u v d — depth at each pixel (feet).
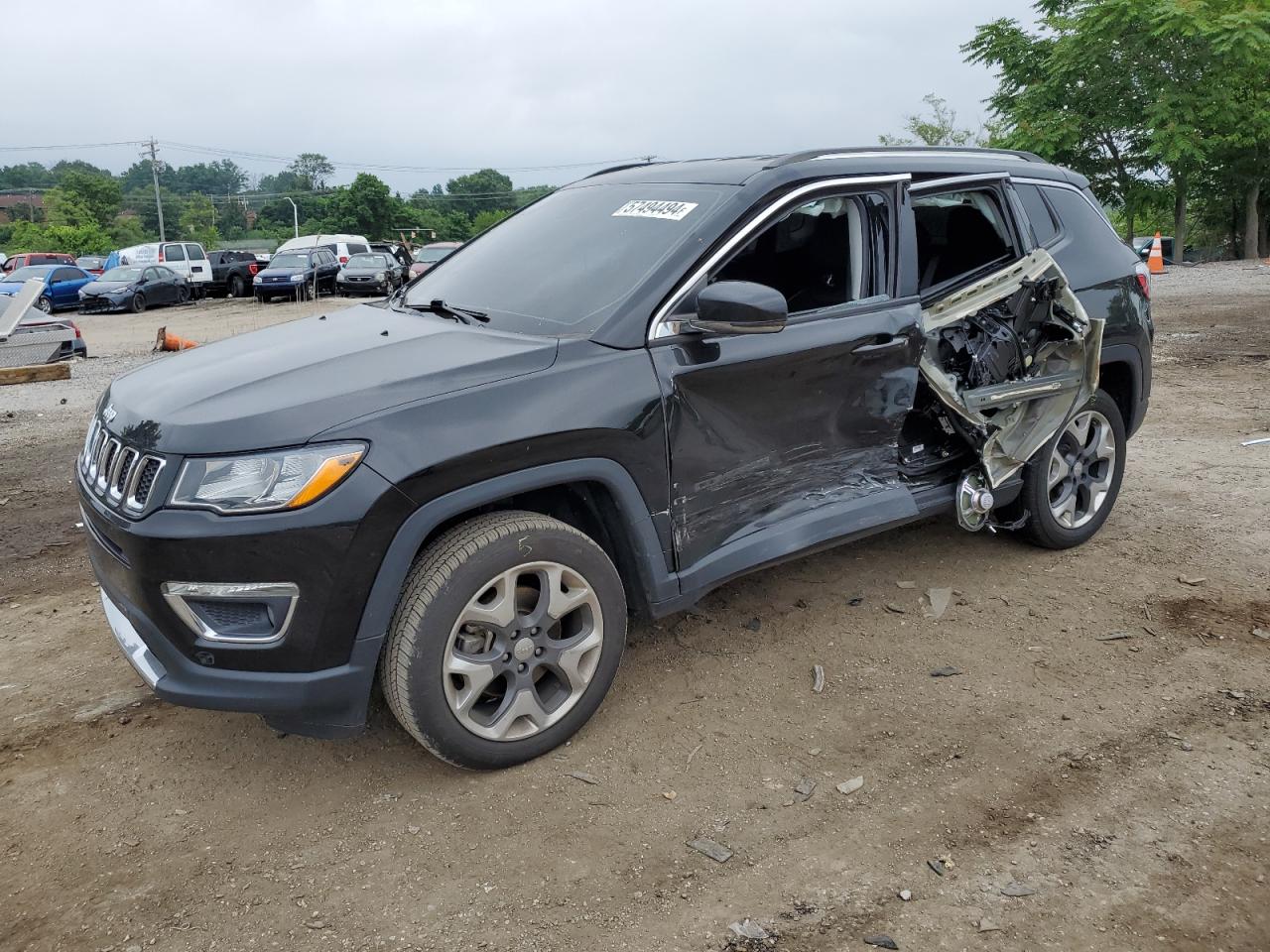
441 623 9.43
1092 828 9.30
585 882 8.72
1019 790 9.89
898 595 14.48
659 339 10.80
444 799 9.94
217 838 9.46
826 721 11.23
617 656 10.84
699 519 11.34
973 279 14.29
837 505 12.66
